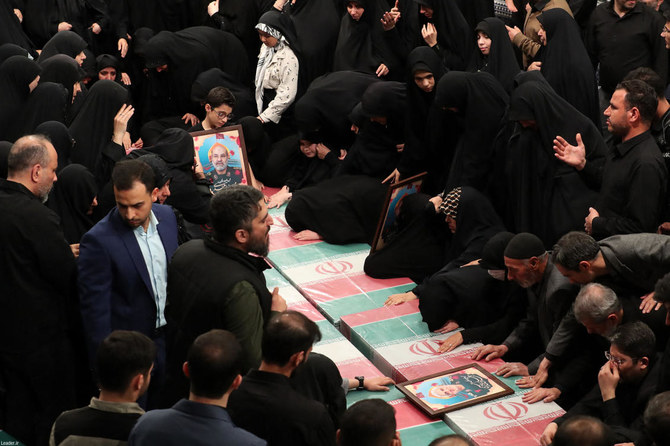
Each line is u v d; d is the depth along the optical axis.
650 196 4.80
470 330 5.20
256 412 3.28
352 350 5.22
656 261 4.35
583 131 5.41
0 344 4.52
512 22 8.12
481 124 6.02
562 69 6.38
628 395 4.18
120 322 4.37
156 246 4.45
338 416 3.91
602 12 7.31
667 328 4.34
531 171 5.56
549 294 4.67
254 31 8.71
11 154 4.50
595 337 4.60
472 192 5.73
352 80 7.39
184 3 9.28
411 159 6.70
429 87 6.39
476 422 4.42
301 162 7.62
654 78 5.18
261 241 3.75
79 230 5.40
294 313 3.43
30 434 4.62
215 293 3.62
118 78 8.73
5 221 4.38
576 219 5.39
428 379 4.80
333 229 6.69
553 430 4.18
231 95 6.96
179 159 6.03
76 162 6.19
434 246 6.12
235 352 3.01
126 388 3.16
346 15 7.89
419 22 7.69
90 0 9.09
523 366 4.88
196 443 2.86
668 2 7.83
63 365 4.62
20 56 6.59
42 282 4.50
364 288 6.02
